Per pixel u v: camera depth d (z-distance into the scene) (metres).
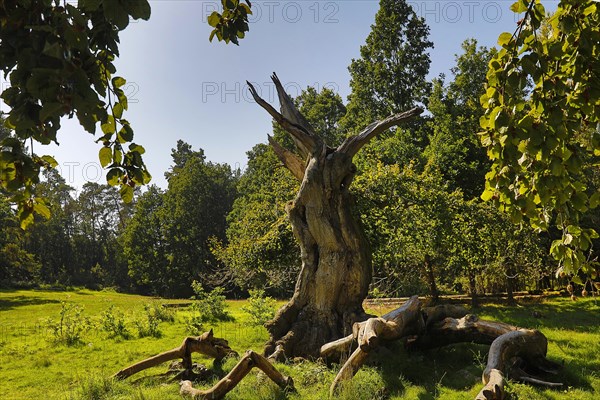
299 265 17.67
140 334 14.82
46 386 9.70
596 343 11.40
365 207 16.17
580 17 3.35
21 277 50.78
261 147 47.81
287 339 10.90
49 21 1.92
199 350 9.78
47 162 2.47
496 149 3.30
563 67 3.40
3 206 35.75
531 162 3.35
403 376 8.79
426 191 17.33
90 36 2.11
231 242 20.88
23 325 17.36
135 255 49.06
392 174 17.23
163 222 49.19
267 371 8.05
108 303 25.17
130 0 1.88
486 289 24.92
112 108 2.65
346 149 11.86
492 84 3.26
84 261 65.69
